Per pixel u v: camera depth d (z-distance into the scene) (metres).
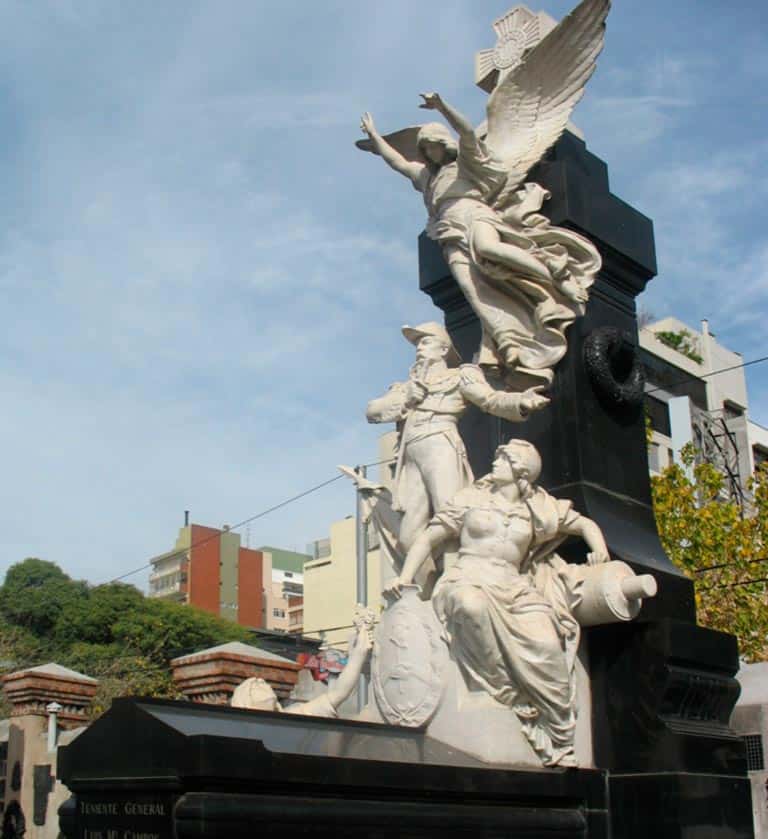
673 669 7.66
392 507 8.59
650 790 7.41
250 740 5.21
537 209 9.16
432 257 10.18
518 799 6.69
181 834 5.00
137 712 5.48
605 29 9.33
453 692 7.17
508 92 9.40
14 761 15.74
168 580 57.41
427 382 8.67
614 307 9.61
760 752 10.53
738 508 23.23
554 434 8.86
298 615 58.53
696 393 42.72
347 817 5.55
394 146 10.14
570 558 8.26
